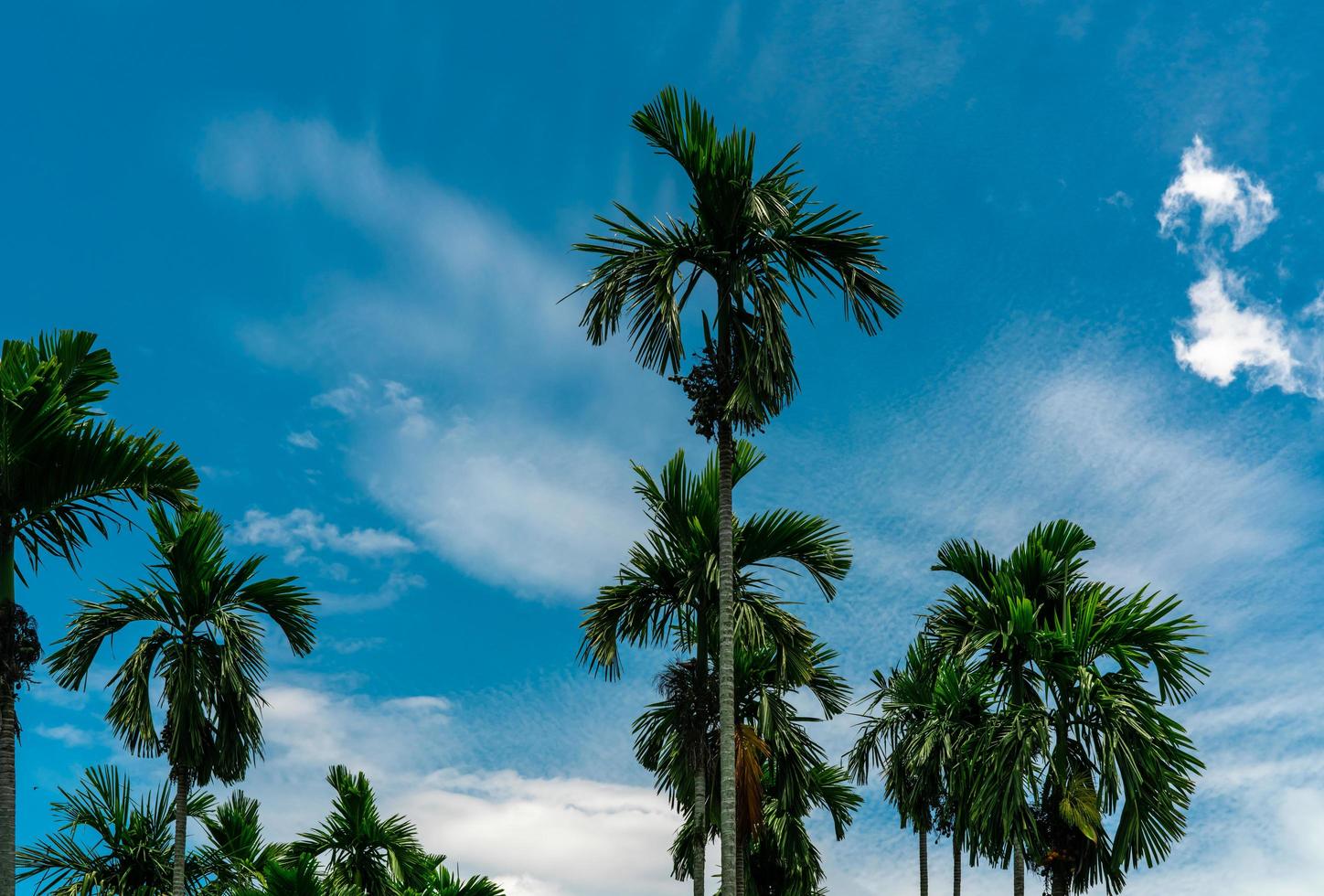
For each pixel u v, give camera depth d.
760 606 14.88
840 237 12.88
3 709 10.82
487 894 20.38
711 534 15.23
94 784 16.80
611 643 15.59
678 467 15.80
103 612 15.53
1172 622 15.95
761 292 12.48
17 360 11.34
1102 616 16.56
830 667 16.84
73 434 11.61
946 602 17.42
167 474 12.02
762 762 16.05
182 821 15.45
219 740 15.69
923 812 19.53
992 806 15.64
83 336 11.82
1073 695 16.11
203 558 15.70
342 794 22.59
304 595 16.23
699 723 14.96
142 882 16.62
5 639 10.90
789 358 12.70
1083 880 15.77
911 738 18.20
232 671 15.34
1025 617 16.33
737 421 12.84
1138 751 15.44
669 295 12.20
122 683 15.30
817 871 19.14
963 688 17.12
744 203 12.66
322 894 17.03
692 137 12.77
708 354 12.79
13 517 11.41
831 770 20.70
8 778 10.72
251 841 18.36
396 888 21.98
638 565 15.66
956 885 21.58
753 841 18.22
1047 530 17.66
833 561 15.13
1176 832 15.34
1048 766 15.91
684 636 15.91
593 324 12.80
